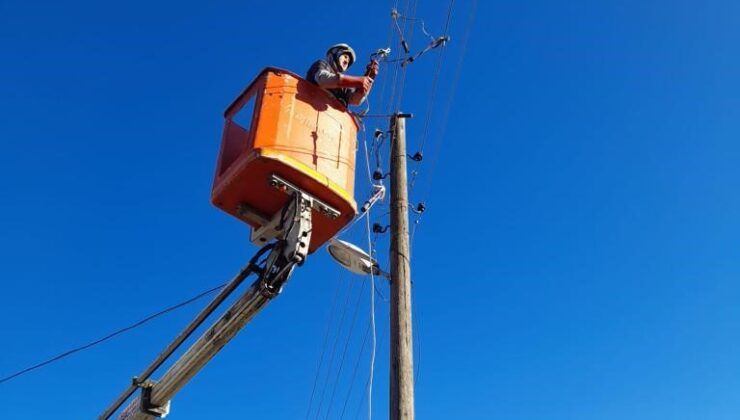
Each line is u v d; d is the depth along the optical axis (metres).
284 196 7.35
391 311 8.86
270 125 7.34
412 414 8.01
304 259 7.08
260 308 7.48
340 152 7.71
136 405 9.28
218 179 7.66
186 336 8.41
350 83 7.84
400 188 9.98
